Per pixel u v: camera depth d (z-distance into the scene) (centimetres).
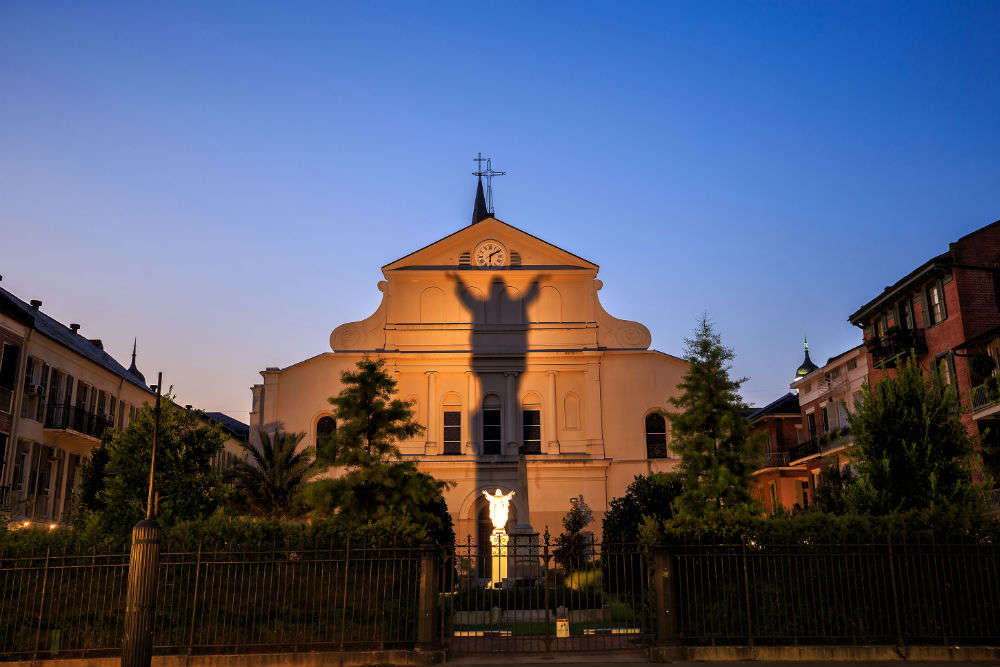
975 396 2948
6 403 3048
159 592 1639
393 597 1642
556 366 4491
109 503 2086
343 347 4491
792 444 4816
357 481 2214
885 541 1644
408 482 2255
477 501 4288
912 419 1945
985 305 3073
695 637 1603
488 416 4466
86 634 1620
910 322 3431
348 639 1631
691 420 2350
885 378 2031
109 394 4025
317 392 4391
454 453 4391
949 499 1855
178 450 2145
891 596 1625
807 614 1619
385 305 4553
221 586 1652
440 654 1567
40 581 1644
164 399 2220
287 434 4103
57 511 3444
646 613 1759
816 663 1540
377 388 2348
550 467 4312
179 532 1683
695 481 2311
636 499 3553
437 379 4466
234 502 3756
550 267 4597
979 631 1588
